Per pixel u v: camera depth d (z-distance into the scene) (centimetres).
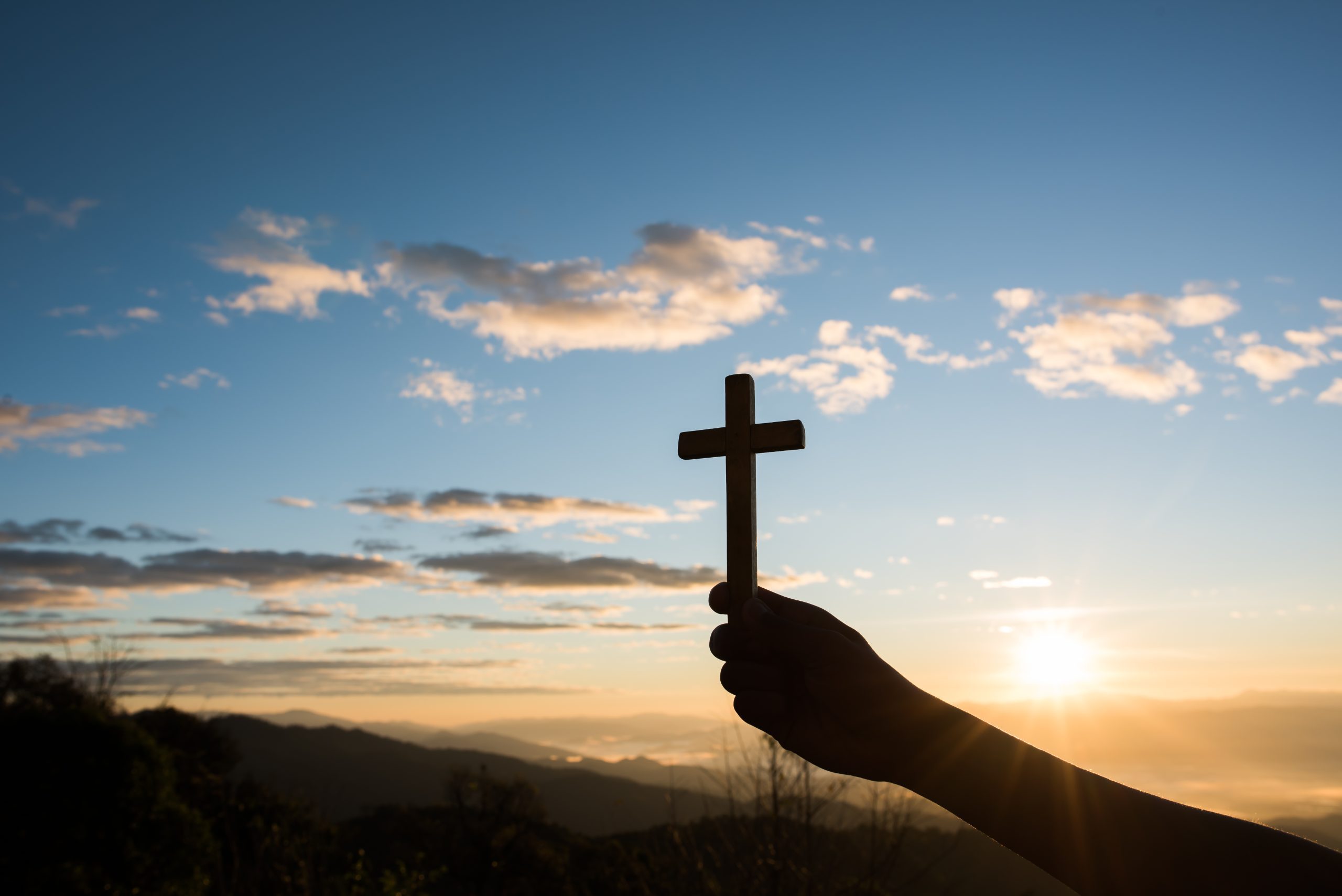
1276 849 93
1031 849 109
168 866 1296
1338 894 87
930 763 120
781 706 140
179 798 1423
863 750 128
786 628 134
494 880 2664
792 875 720
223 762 2933
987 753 115
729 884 743
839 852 715
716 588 182
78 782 1265
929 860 674
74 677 1798
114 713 1772
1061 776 109
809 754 134
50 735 1289
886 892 648
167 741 2694
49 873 1197
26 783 1248
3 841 1216
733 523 189
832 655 130
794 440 192
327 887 1142
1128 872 100
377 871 1295
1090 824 104
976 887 614
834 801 758
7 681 1730
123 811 1278
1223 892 93
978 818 113
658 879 773
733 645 160
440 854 2678
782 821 751
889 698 125
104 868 1248
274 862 1142
